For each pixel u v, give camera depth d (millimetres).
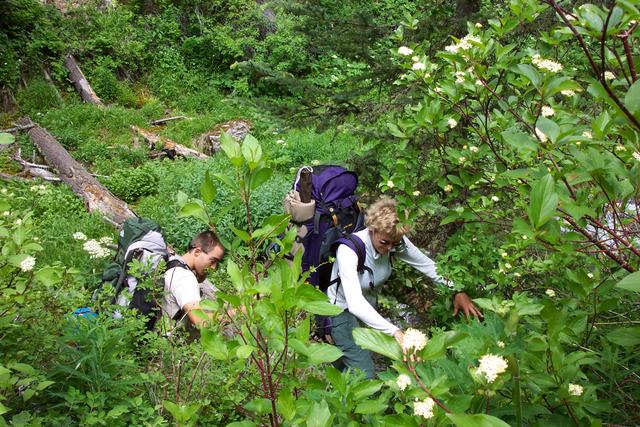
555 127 1660
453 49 2250
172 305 3061
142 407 1969
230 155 1350
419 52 2861
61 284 2480
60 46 14273
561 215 1657
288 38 16641
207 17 17500
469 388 1566
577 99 2295
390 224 2891
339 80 5086
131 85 15414
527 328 1861
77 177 9641
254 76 5086
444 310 3178
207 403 2027
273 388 1400
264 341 1395
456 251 3000
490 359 1199
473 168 2646
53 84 13789
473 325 2143
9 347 1979
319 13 4715
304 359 1609
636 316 2189
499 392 1525
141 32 16359
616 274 1892
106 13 16094
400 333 2691
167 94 15305
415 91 3715
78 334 2121
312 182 3459
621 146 1655
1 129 11781
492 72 2301
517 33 3426
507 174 1778
